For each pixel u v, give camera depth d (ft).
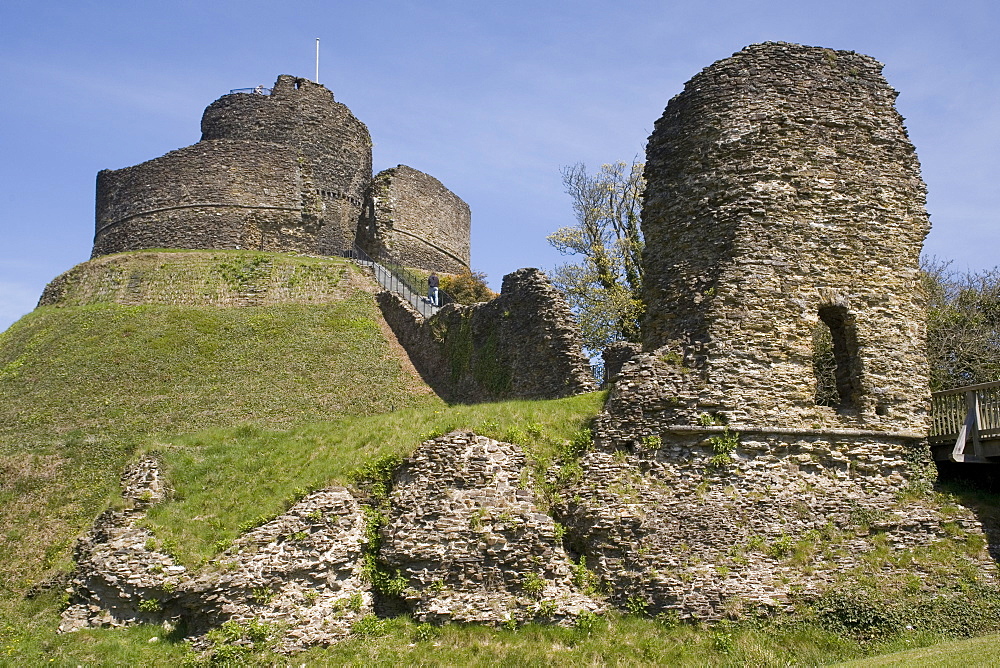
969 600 53.42
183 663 48.29
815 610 52.11
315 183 150.10
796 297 60.64
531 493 55.88
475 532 53.52
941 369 99.55
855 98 65.51
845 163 63.93
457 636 50.75
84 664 48.24
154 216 144.15
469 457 56.13
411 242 164.04
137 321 110.83
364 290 125.59
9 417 88.69
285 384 97.60
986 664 41.75
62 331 109.70
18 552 62.64
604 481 56.49
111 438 80.23
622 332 126.11
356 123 158.71
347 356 105.91
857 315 61.52
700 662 48.55
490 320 91.20
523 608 52.19
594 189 137.80
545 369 79.61
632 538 54.03
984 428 58.54
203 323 110.73
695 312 60.95
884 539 56.24
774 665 48.01
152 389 94.22
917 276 64.08
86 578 53.62
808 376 59.52
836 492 57.31
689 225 63.31
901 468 59.77
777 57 65.05
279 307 118.21
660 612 52.03
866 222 63.31
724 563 53.26
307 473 57.47
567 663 48.62
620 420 58.75
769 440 57.47
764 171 62.34
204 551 52.54
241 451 61.67
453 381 96.68
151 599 51.19
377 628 51.62
